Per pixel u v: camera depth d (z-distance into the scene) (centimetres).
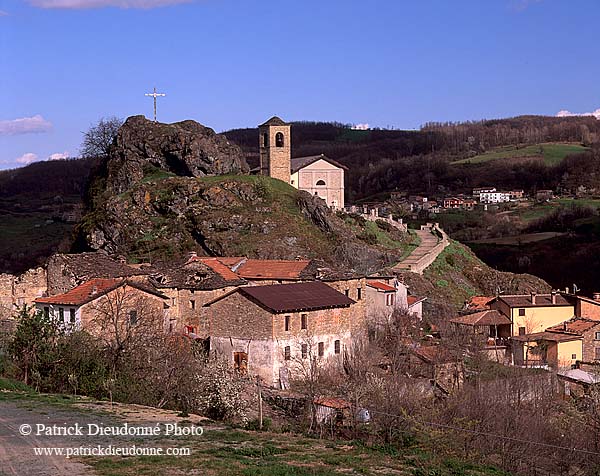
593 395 5397
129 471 2852
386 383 5203
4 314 7069
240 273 8156
